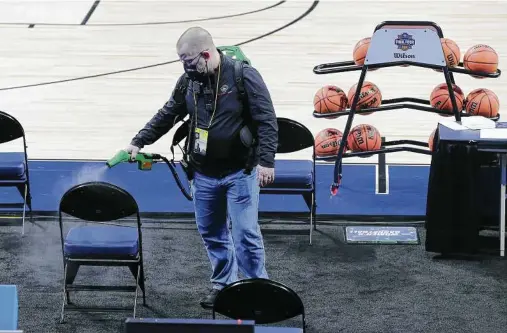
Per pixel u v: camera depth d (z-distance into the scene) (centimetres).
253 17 2589
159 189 1656
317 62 2244
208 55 1177
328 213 1587
